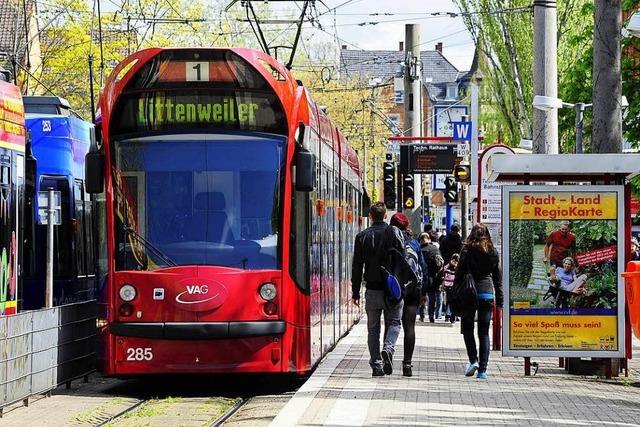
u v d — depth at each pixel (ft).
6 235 76.95
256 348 72.64
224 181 73.72
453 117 253.65
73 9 245.45
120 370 72.79
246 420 61.62
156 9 244.22
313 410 60.70
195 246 73.10
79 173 106.52
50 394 73.97
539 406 63.57
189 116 74.08
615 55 82.84
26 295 99.66
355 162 126.52
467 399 66.13
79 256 104.99
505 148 104.83
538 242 78.07
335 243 95.81
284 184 73.97
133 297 72.74
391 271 76.95
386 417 58.23
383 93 527.40
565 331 78.07
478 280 79.00
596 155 76.74
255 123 74.28
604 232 77.77
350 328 118.73
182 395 75.87
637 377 80.94
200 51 74.13
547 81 104.01
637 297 64.34
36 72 249.14
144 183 73.56
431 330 128.67
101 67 154.81
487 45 231.30
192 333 72.02
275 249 73.51
